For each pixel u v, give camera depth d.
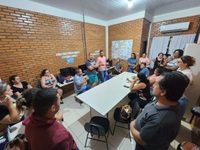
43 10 2.71
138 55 4.05
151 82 2.09
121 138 1.75
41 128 0.63
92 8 3.07
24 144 0.92
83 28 3.81
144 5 3.01
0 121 1.09
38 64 2.85
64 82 3.00
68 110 2.55
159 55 3.66
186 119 2.06
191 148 1.12
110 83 2.53
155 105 0.74
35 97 0.65
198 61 1.78
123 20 4.12
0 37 2.17
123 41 4.38
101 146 1.63
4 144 1.05
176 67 2.41
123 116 1.67
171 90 0.60
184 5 3.04
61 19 3.12
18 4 2.29
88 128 1.40
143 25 3.69
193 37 3.33
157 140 0.66
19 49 2.46
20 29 2.40
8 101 1.13
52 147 0.61
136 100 1.99
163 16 3.90
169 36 3.84
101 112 1.49
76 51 3.74
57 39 3.13
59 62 3.32
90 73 3.51
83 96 1.94
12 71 2.43
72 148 0.78
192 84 1.87
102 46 4.85
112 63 5.00
